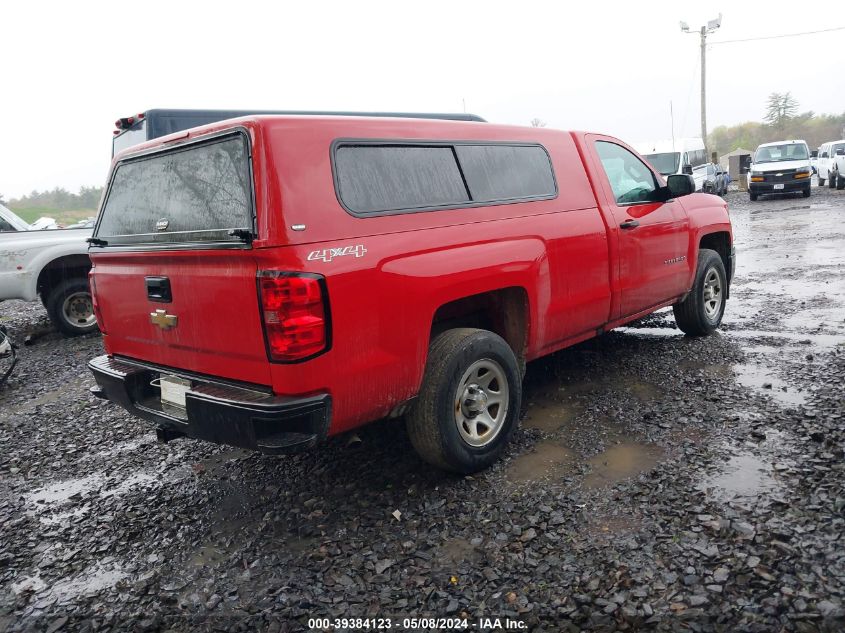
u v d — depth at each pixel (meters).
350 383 3.19
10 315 11.89
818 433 3.83
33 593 3.17
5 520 3.96
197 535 3.56
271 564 3.19
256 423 3.04
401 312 3.36
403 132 3.62
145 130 9.68
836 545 2.83
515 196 4.20
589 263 4.67
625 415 4.53
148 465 4.57
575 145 4.86
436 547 3.18
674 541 2.99
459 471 3.82
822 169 26.70
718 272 6.38
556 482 3.68
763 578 2.67
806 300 7.57
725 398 4.63
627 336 6.59
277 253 2.93
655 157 23.27
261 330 3.02
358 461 4.23
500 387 3.97
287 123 3.11
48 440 5.27
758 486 3.38
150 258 3.51
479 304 4.25
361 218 3.26
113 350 4.16
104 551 3.49
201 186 3.31
